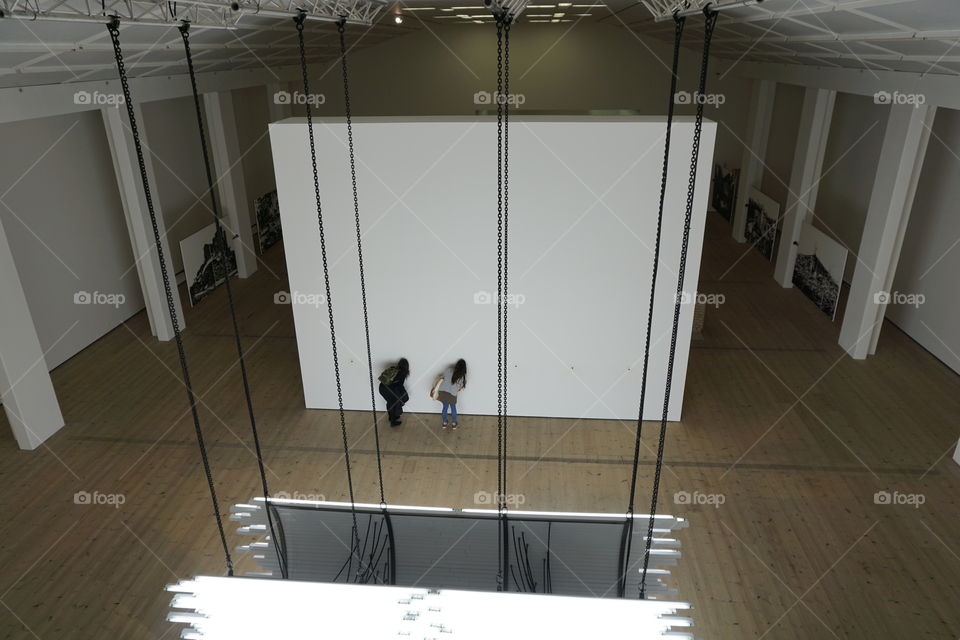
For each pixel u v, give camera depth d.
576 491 7.32
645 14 11.11
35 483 7.46
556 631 2.81
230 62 11.12
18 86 7.11
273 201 15.88
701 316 10.76
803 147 12.09
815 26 6.83
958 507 6.99
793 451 7.95
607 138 7.23
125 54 7.31
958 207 9.51
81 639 5.48
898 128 8.82
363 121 7.54
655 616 2.81
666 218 7.52
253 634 2.93
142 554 6.42
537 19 14.64
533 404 8.71
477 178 7.53
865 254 9.77
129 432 8.45
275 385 9.59
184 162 13.21
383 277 8.12
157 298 10.67
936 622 5.59
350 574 4.34
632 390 8.49
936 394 9.12
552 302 8.06
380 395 8.84
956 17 4.65
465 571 4.34
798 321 11.45
